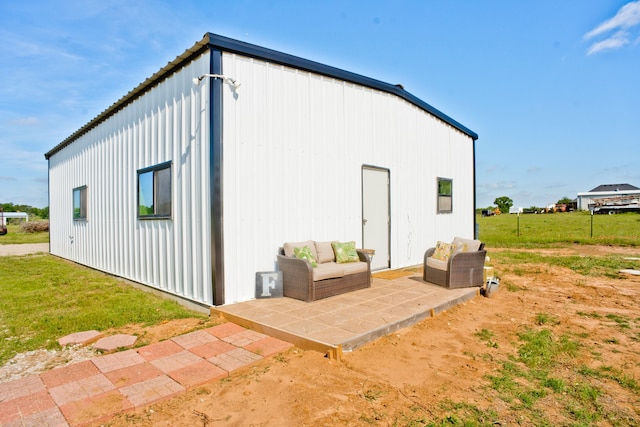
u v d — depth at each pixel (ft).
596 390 9.22
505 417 7.97
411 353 11.56
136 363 10.49
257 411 8.08
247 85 16.96
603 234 55.01
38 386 9.10
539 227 74.69
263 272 17.10
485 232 65.98
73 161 33.86
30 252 43.65
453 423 7.65
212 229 15.60
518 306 17.48
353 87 22.94
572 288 21.31
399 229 26.48
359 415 7.95
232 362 10.50
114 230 25.22
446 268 19.31
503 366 10.68
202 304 16.26
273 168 18.10
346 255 19.54
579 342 12.67
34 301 18.22
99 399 8.43
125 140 23.63
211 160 15.61
